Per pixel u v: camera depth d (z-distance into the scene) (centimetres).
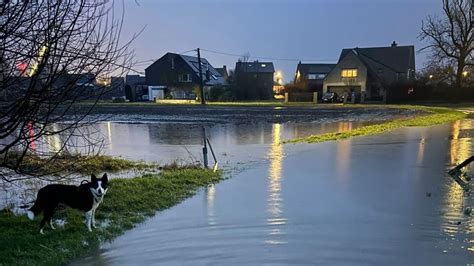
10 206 719
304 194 783
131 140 1881
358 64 5719
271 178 935
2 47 460
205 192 812
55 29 465
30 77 487
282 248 521
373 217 634
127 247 528
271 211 677
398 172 959
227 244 536
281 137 1920
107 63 519
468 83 4547
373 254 497
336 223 610
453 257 483
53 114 552
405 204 698
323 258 489
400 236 552
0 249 500
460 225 589
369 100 5328
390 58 6175
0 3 445
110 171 1095
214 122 2792
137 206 702
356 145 1427
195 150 1523
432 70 4741
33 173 677
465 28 4303
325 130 2211
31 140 555
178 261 486
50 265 466
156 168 1142
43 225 566
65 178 831
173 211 685
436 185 824
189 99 5778
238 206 709
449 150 1263
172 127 2477
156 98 6066
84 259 491
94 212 622
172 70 6625
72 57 489
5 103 498
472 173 926
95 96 542
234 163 1186
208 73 6800
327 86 5956
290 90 6053
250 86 6209
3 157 668
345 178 912
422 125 2053
